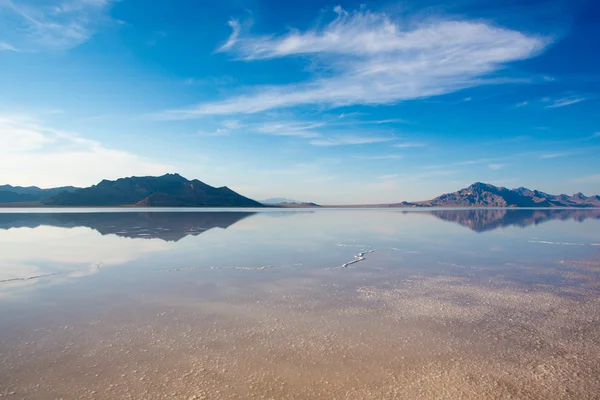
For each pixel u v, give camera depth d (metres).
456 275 14.17
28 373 6.39
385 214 79.12
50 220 47.00
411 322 8.98
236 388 5.97
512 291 11.86
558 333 8.36
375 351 7.37
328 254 19.03
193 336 8.01
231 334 8.13
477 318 9.29
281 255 18.62
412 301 10.70
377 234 29.92
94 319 9.03
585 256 18.70
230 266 15.69
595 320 9.19
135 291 11.62
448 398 5.82
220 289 11.90
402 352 7.35
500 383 6.26
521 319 9.23
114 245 22.08
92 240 24.59
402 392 5.95
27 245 22.02
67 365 6.68
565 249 21.28
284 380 6.24
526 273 14.59
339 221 48.88
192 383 6.10
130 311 9.66
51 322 8.80
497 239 26.55
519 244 23.56
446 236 28.55
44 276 13.68
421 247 21.98
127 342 7.68
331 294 11.38
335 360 6.96
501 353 7.35
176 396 5.73
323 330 8.41
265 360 6.93
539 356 7.23
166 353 7.18
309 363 6.83
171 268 15.22
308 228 35.81
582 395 5.95
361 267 15.65
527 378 6.42
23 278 13.37
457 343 7.79
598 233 31.36
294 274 14.20
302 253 19.31
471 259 17.73
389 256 18.55
